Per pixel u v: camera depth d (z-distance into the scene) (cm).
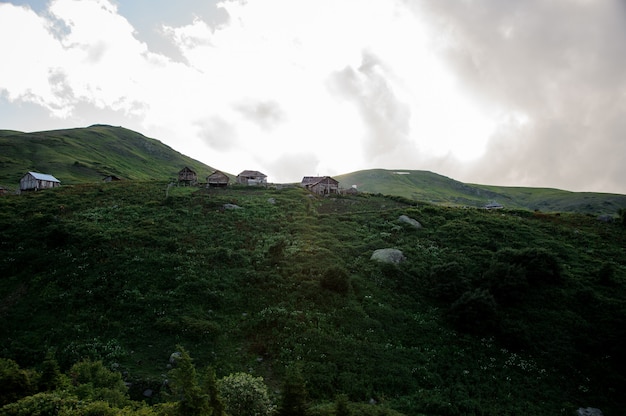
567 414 3014
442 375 3362
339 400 2116
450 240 6212
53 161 15025
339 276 4469
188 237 5653
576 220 7600
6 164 13812
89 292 4138
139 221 6209
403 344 3753
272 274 4653
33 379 2286
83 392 2241
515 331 3912
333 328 3831
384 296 4541
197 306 4019
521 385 3297
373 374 3250
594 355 3694
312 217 7162
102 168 15775
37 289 4275
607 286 4759
